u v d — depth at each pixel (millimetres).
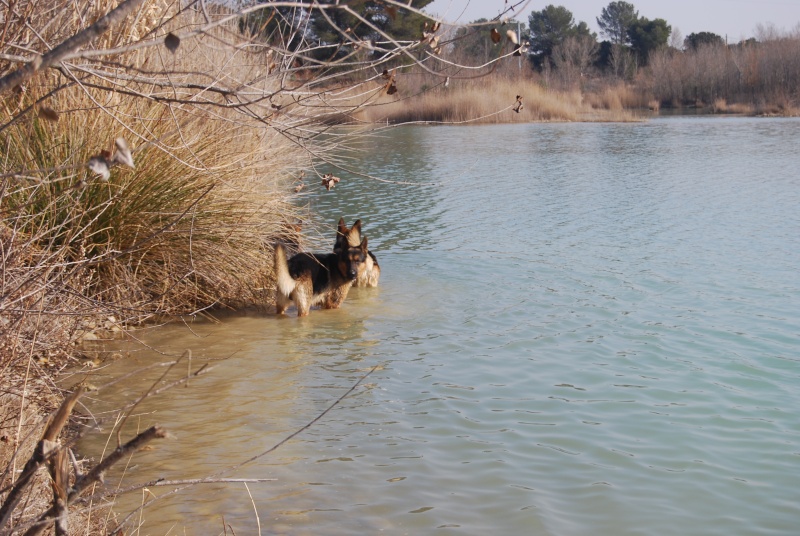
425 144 34438
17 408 4645
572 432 5789
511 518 4590
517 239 13125
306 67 4098
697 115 58312
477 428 5852
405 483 5008
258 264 9234
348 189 19203
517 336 8047
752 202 17000
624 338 7969
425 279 10484
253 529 4449
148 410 6086
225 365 7141
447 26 3551
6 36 3971
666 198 17875
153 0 5543
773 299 9344
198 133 7906
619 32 113750
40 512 3752
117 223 7832
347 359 7383
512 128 45250
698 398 6438
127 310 7027
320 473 5137
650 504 4766
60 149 7328
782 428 5859
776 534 4445
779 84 64812
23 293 4781
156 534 4352
